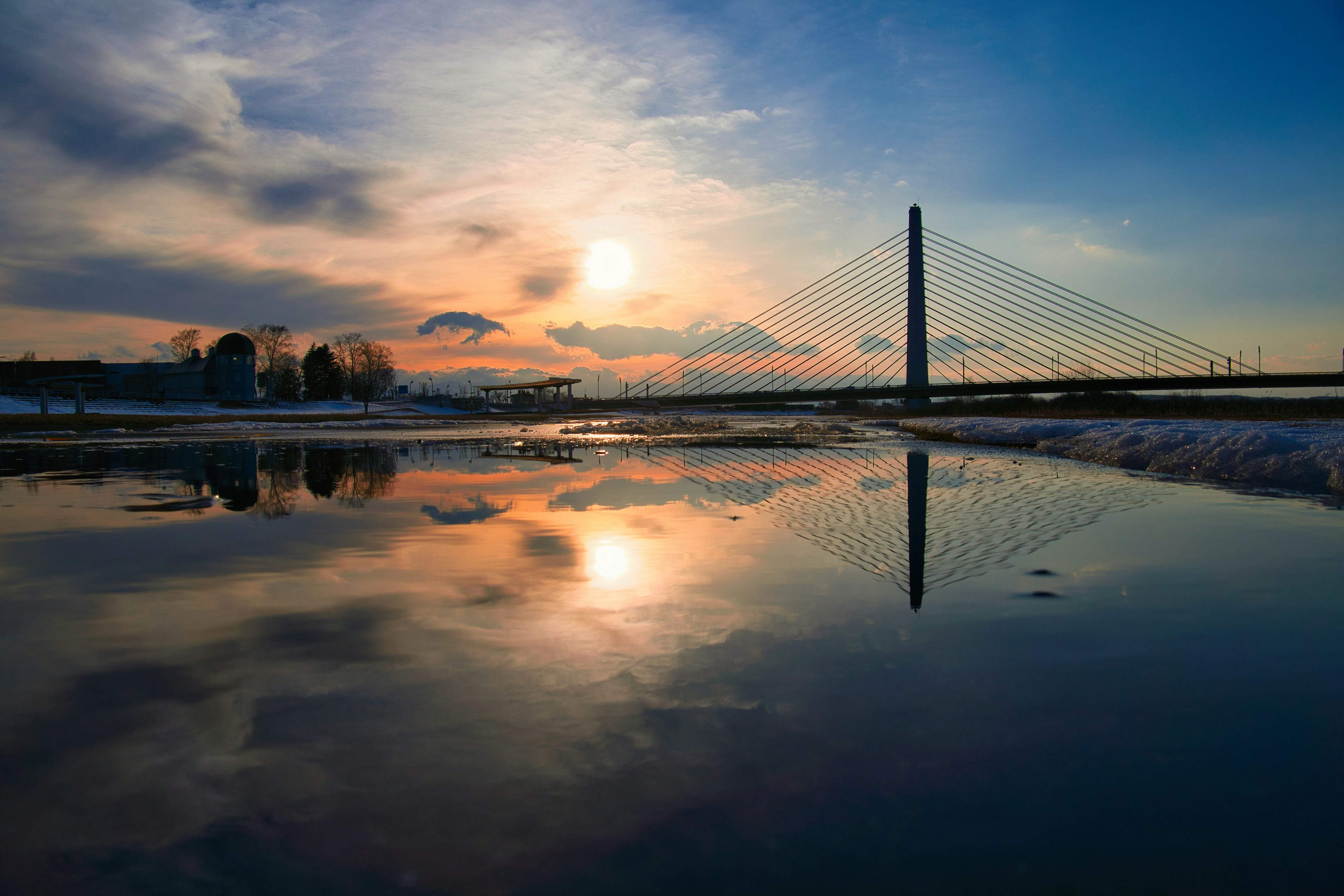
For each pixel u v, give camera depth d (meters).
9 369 80.69
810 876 1.43
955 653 2.67
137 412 58.47
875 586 3.68
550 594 3.56
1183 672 2.48
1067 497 7.23
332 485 9.02
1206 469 9.42
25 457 14.97
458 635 2.93
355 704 2.26
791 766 1.86
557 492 8.12
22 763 1.90
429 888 1.42
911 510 6.37
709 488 8.47
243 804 1.72
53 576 4.00
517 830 1.61
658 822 1.63
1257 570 3.99
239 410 67.75
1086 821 1.61
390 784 1.80
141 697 2.33
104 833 1.61
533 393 99.56
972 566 4.12
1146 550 4.55
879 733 2.04
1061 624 3.02
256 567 4.20
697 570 4.05
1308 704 2.21
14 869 1.47
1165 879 1.41
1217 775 1.79
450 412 88.75
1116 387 47.69
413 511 6.59
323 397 97.38
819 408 96.19
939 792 1.74
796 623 3.05
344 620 3.16
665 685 2.39
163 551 4.73
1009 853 1.50
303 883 1.43
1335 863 1.45
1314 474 7.92
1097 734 2.02
